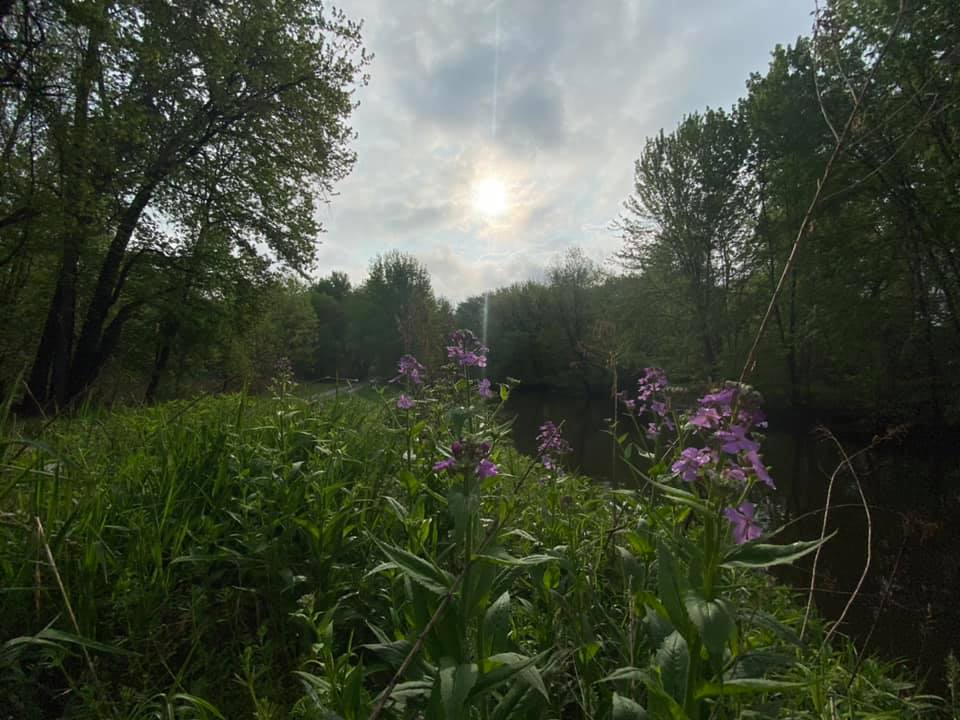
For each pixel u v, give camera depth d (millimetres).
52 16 11477
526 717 1930
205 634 2631
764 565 1457
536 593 2891
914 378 18828
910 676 4191
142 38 12898
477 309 52875
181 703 2199
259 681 2391
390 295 49562
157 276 16453
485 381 3617
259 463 3631
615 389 4062
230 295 17844
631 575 2375
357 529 3297
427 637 1907
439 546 3135
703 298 28047
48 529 2521
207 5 14117
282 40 15922
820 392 23453
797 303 22766
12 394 2746
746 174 26656
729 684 1418
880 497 11117
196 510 3367
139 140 13109
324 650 2037
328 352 47844
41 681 2303
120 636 2496
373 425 5141
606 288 40531
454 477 2268
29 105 11508
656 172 29219
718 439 1570
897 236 18781
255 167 17000
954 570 6637
